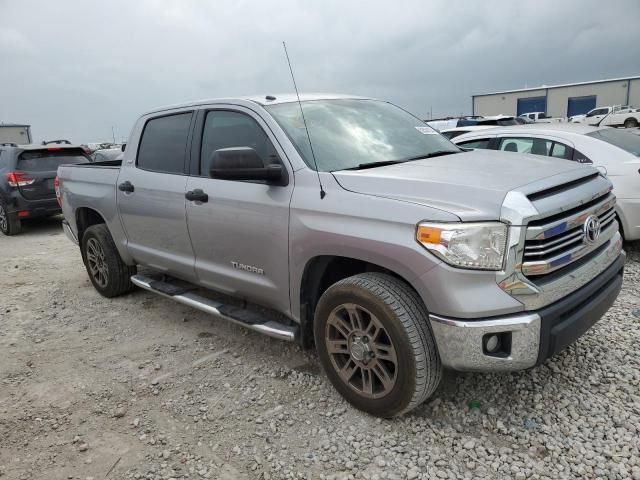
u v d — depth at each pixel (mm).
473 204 2568
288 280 3324
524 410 3029
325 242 2984
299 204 3141
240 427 3064
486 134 6820
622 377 3297
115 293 5434
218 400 3367
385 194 2824
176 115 4301
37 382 3758
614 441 2709
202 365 3865
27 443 3025
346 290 2938
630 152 5695
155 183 4316
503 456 2646
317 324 3191
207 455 2830
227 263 3783
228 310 3881
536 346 2604
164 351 4152
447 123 20641
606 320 4121
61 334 4637
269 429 3021
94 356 4145
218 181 3746
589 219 2889
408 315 2725
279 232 3281
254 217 3432
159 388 3562
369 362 2959
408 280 2697
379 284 2830
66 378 3795
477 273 2512
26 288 6180
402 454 2729
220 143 3836
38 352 4277
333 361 3166
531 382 3299
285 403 3275
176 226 4141
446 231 2512
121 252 5070
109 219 5023
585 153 5836
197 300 4191
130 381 3693
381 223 2754
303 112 3641
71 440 3033
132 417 3236
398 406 2859
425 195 2721
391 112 4199
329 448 2814
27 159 10094
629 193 5496
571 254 2748
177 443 2947
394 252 2684
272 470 2680
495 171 2980
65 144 10930
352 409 3145
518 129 6555
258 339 4258
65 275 6688
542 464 2588
